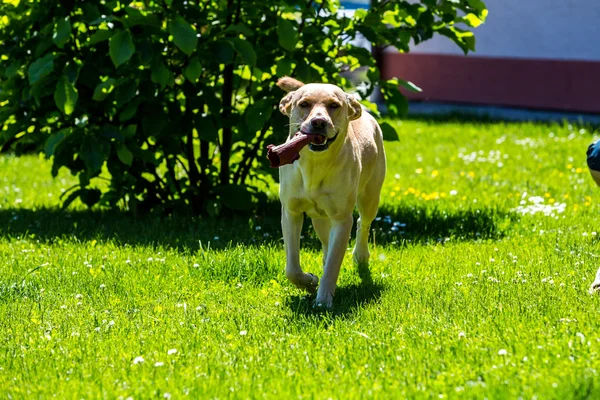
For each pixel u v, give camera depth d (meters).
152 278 7.97
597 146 7.51
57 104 9.62
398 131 19.91
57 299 7.37
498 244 9.15
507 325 6.24
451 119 22.11
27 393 5.30
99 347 6.12
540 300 6.86
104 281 7.88
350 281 7.94
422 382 5.25
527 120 22.05
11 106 10.59
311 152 6.89
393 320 6.56
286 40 9.64
